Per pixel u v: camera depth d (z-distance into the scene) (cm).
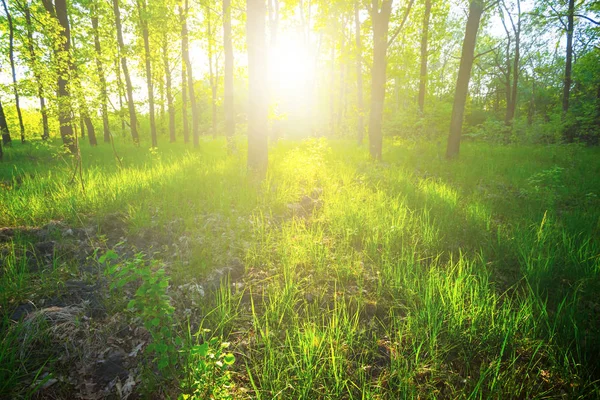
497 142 1977
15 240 448
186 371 250
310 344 283
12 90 900
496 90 3978
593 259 425
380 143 1112
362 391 254
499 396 248
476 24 1098
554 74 2742
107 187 671
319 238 512
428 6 1622
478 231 531
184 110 2023
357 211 596
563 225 553
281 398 248
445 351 294
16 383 250
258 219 570
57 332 297
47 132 1359
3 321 297
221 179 775
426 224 540
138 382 264
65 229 495
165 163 1045
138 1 1574
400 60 1289
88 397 251
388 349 305
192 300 358
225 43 1292
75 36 1867
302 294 378
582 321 325
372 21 1075
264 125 779
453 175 956
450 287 369
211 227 520
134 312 331
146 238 488
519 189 785
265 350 289
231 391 255
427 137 1673
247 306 360
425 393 259
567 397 254
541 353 292
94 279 384
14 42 1769
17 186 733
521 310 325
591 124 1744
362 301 367
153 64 1875
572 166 1047
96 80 693
